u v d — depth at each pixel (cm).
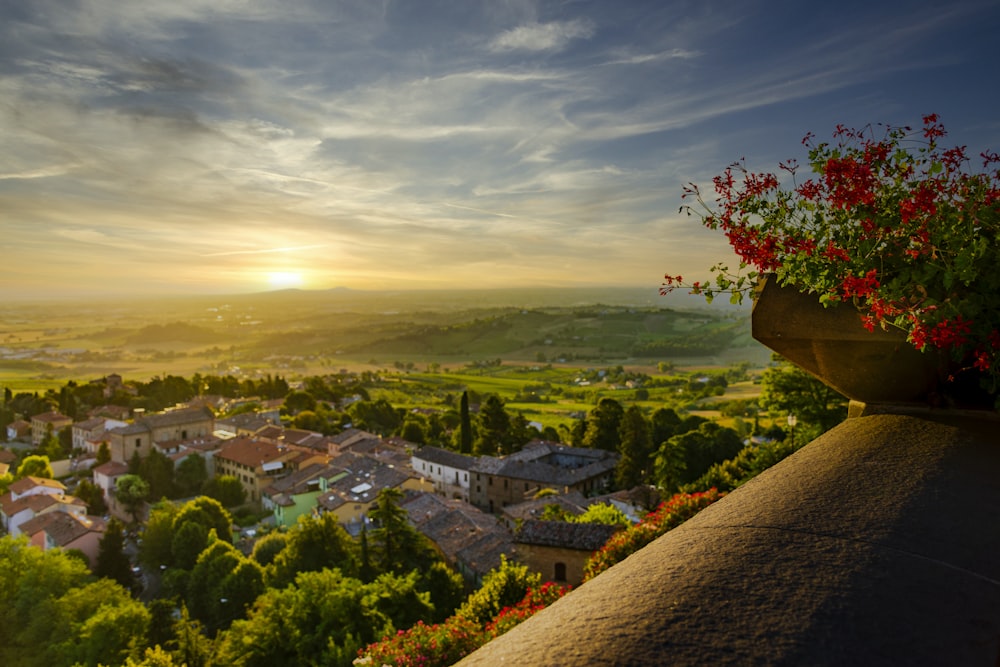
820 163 291
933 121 273
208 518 6531
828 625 102
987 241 253
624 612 109
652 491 5209
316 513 6869
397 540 4269
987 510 153
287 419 12388
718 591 113
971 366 255
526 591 1489
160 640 3909
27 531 6819
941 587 117
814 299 290
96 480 9344
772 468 203
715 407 13688
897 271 273
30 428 13475
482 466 7519
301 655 3080
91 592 4397
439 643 996
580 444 9638
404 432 11031
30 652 4022
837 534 138
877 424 254
